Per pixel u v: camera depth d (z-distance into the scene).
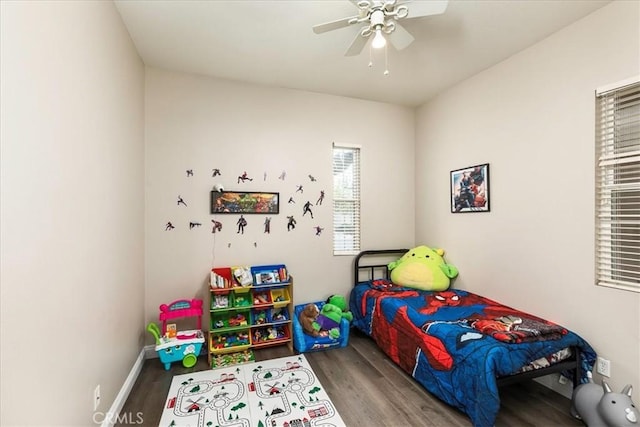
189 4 1.93
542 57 2.31
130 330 2.26
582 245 2.03
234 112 3.05
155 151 2.78
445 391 1.97
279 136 3.22
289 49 2.49
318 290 3.39
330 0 1.90
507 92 2.61
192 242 2.88
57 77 1.23
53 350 1.18
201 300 2.86
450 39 2.32
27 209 1.03
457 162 3.18
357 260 3.51
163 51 2.51
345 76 2.99
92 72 1.58
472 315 2.36
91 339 1.54
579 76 2.06
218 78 3.00
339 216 3.57
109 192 1.82
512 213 2.55
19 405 0.98
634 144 1.85
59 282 1.23
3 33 0.92
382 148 3.71
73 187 1.36
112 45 1.88
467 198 3.02
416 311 2.48
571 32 2.11
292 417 1.88
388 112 3.73
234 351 2.80
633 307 1.76
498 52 2.52
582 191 2.04
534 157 2.37
